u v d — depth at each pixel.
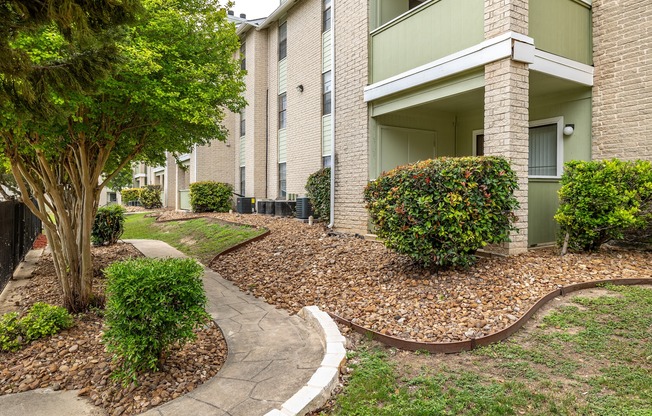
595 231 5.81
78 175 5.86
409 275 5.61
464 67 6.63
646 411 2.62
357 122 9.23
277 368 3.65
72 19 3.28
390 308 4.71
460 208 5.14
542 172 8.16
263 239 9.79
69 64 3.68
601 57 7.02
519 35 5.98
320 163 13.41
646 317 3.95
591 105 7.20
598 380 3.04
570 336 3.77
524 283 4.92
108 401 3.18
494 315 4.22
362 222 9.03
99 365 3.78
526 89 6.16
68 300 5.32
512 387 3.04
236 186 19.53
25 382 3.49
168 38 5.77
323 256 7.42
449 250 5.18
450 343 3.75
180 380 3.45
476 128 9.54
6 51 3.26
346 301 5.16
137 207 27.88
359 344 4.05
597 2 7.08
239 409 3.00
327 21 13.10
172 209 23.30
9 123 3.97
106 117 5.45
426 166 5.42
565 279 5.00
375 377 3.32
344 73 9.62
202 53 6.34
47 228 5.36
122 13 3.50
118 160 7.30
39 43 3.85
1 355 4.00
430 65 7.25
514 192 6.02
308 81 14.01
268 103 17.16
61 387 3.42
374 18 8.98
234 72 6.99
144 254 9.68
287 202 13.52
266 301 5.68
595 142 7.11
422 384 3.19
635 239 6.18
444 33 7.13
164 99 5.29
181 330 3.41
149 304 3.22
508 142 6.00
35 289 6.58
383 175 5.96
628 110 6.64
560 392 2.94
